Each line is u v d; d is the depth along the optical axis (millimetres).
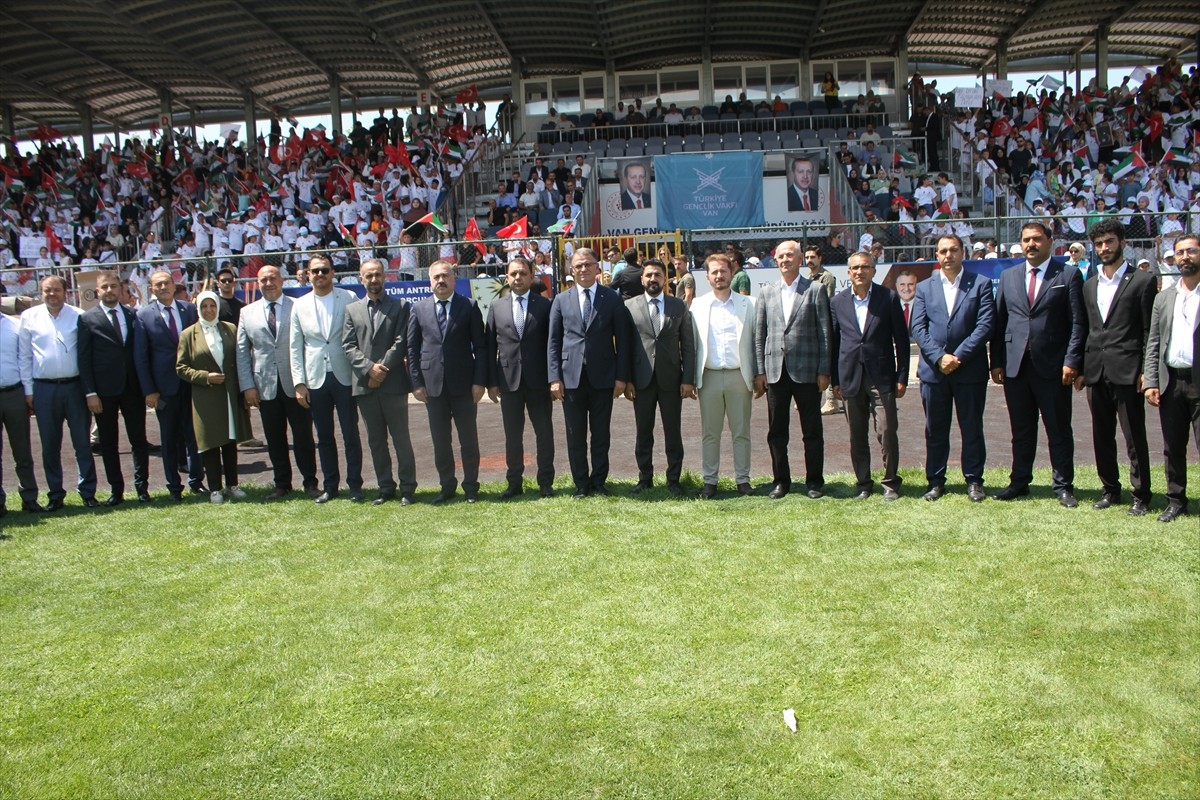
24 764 4125
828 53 30359
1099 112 27562
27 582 6383
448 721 4344
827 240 18656
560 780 3871
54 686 4816
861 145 25250
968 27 29547
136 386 8695
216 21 26234
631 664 4820
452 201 24250
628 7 25703
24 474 8484
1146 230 16453
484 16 25594
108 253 25312
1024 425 7543
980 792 3742
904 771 3877
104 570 6594
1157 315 6801
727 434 10812
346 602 5793
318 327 8352
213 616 5656
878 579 5832
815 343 7746
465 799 3773
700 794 3760
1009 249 16297
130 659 5102
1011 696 4402
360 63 30469
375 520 7660
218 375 8430
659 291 8180
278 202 26188
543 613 5492
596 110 29094
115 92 32562
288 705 4539
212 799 3836
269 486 9297
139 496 8781
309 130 29062
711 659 4848
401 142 26891
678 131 27531
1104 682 4504
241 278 16094
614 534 6965
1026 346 7391
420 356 8117
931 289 7742
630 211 23656
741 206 22328
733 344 7957
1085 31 30500
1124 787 3744
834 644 4965
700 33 28094
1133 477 7070
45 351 8422
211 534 7438
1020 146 25375
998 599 5461
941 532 6727
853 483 8328
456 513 7777
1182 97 26641
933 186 23672
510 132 29219
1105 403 7195
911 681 4566
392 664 4922
